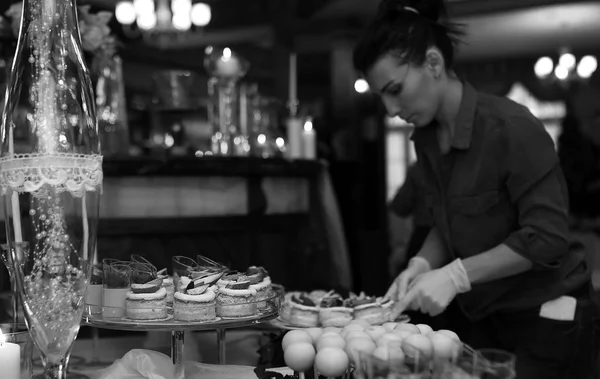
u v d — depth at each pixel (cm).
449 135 182
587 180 700
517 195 171
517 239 165
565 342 135
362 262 588
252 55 658
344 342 96
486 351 76
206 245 284
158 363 111
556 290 172
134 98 460
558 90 844
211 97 370
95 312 116
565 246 165
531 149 167
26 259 94
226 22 646
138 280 113
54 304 94
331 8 663
